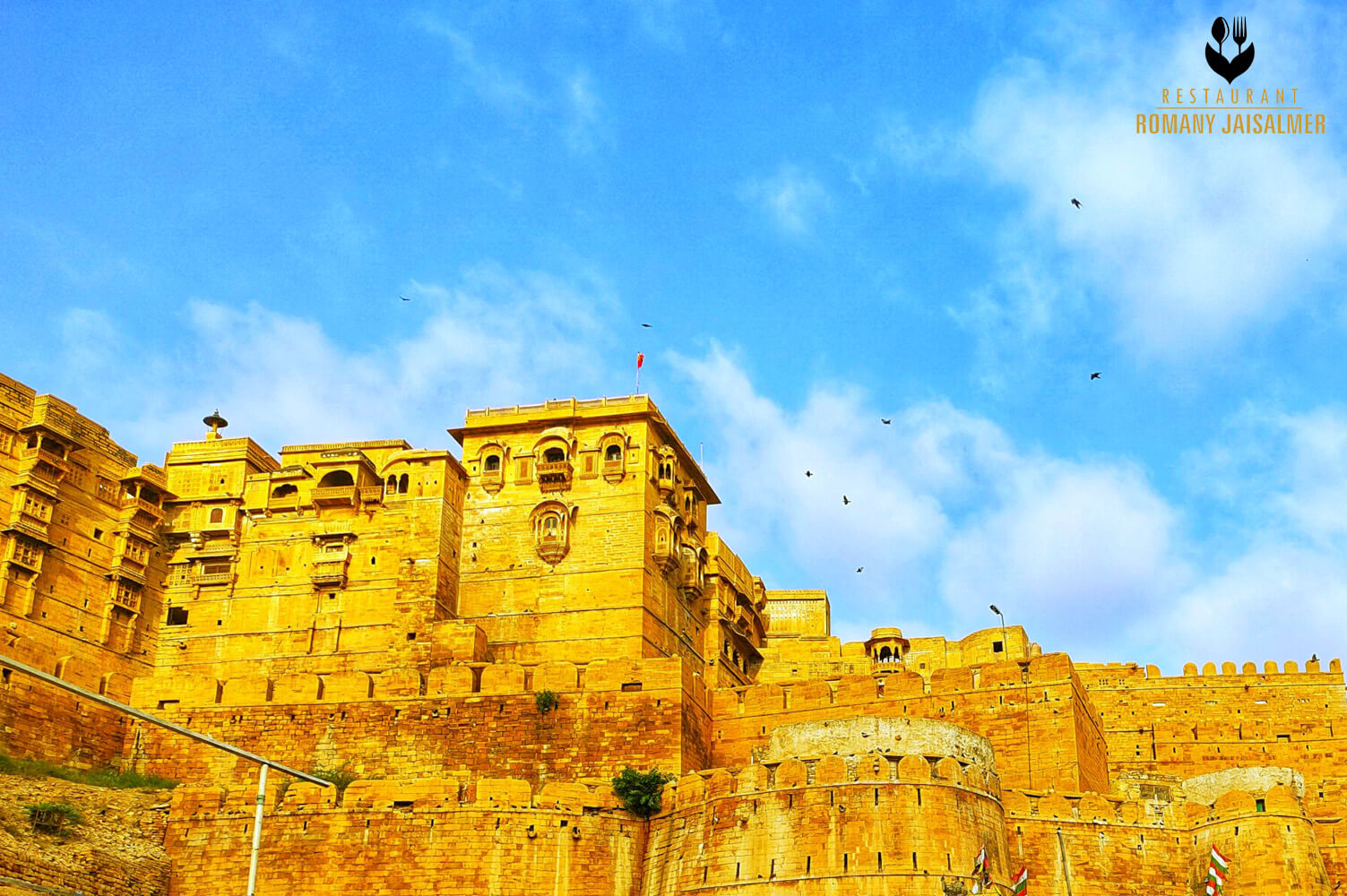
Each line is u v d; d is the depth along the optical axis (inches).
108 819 3147.1
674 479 4252.0
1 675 3521.2
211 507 4168.3
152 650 4037.9
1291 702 3786.9
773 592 4901.6
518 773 3435.0
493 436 4266.7
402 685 3604.8
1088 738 3459.6
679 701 3452.3
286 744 3565.5
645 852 3043.8
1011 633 4256.9
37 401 3887.8
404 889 2960.1
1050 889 2839.6
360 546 4065.0
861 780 2765.7
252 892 2181.3
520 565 4079.7
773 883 2736.2
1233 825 2849.4
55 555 3816.4
